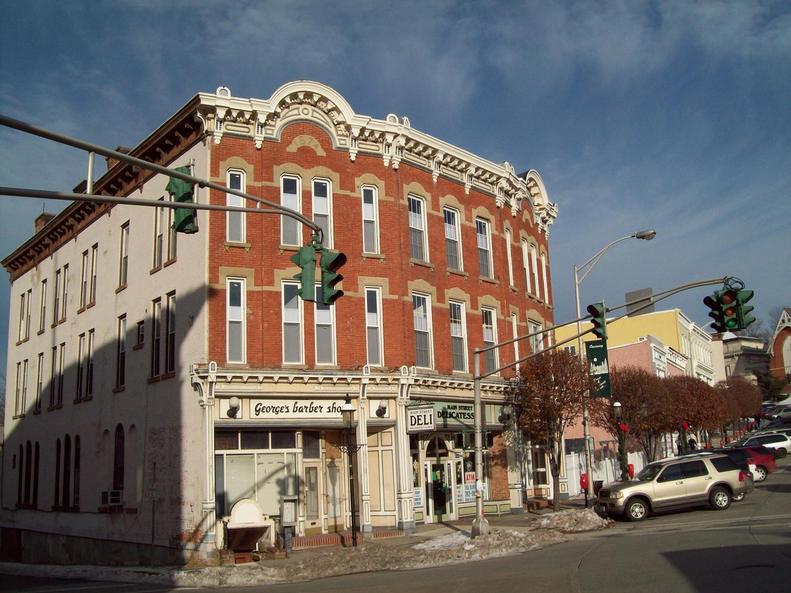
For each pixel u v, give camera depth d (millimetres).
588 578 13617
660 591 11781
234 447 24891
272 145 26906
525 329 36594
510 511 32469
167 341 27141
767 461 38094
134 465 28312
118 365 30781
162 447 26406
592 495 32281
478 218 34438
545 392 30797
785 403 106562
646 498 25750
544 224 41750
